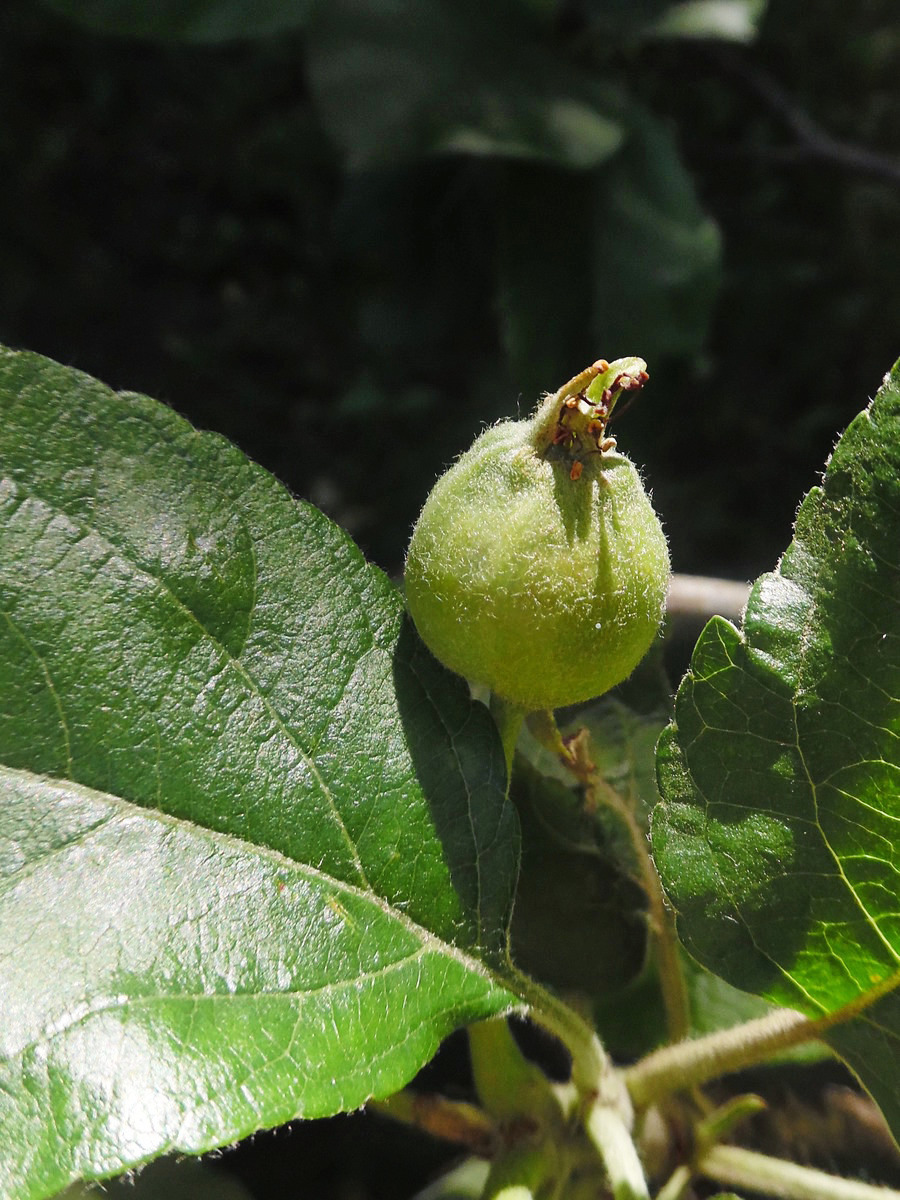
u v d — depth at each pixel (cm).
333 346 46
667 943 13
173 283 47
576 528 9
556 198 24
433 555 9
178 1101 8
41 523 9
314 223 46
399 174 29
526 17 25
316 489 42
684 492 43
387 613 10
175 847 9
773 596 9
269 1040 9
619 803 13
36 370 9
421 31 24
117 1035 8
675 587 16
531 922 13
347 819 10
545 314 24
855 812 10
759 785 10
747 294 44
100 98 48
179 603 9
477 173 28
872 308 45
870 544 9
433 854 10
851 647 9
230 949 9
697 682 10
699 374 40
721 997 14
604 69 27
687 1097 12
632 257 24
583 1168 11
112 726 9
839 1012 10
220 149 48
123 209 48
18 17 47
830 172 44
